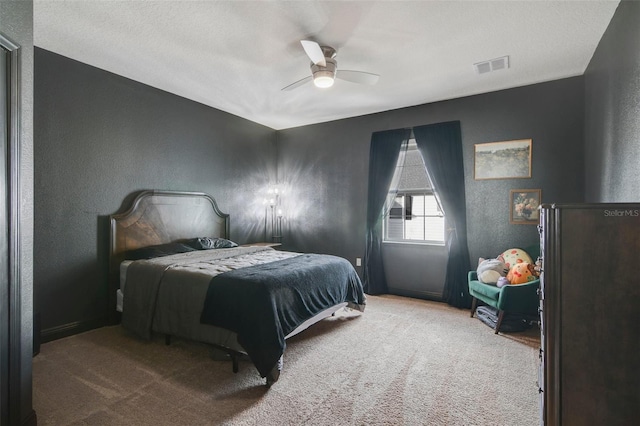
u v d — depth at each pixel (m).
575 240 1.37
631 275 1.29
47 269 2.95
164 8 2.30
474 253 4.03
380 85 3.74
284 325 2.42
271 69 3.33
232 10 2.32
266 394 2.11
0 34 1.44
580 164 3.46
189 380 2.28
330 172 5.19
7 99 1.52
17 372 1.59
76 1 2.21
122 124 3.51
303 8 2.29
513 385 2.21
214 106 4.52
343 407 1.97
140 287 2.97
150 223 3.72
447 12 2.34
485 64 3.20
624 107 2.19
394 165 4.57
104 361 2.55
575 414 1.37
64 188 3.06
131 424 1.81
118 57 3.07
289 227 5.61
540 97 3.66
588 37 2.69
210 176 4.52
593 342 1.34
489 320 3.33
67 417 1.86
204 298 2.55
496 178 3.90
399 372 2.39
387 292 4.68
